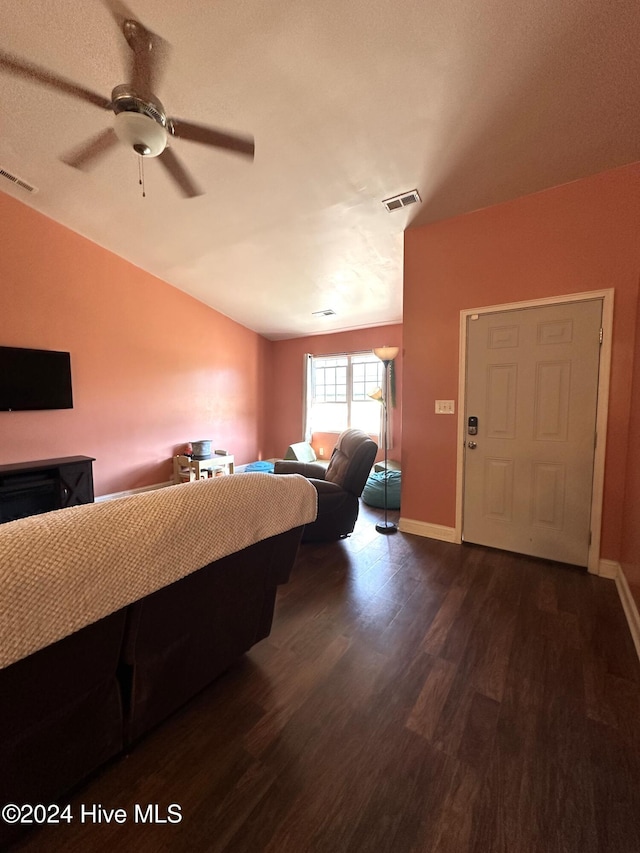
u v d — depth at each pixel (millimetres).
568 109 1824
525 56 1575
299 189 2629
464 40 1527
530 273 2488
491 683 1449
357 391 5559
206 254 3781
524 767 1110
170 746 1172
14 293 3279
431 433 2980
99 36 1624
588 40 1490
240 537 1205
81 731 961
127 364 4176
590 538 2391
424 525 3064
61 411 3650
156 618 1049
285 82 1780
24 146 2459
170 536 978
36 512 3334
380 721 1274
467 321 2748
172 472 4707
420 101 1847
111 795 1022
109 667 976
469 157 2195
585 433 2377
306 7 1438
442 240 2830
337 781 1067
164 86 1812
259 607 1480
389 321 5121
